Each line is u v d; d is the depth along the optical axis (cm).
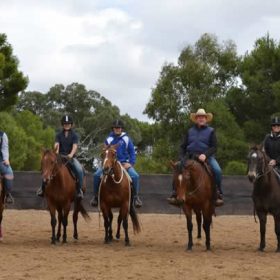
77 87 8631
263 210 1248
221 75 5225
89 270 988
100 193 1340
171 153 4975
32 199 2180
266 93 4256
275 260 1111
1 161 1352
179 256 1157
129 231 1642
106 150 1302
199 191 1233
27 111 6391
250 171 1204
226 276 946
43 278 920
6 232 1559
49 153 1301
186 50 5278
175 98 5109
